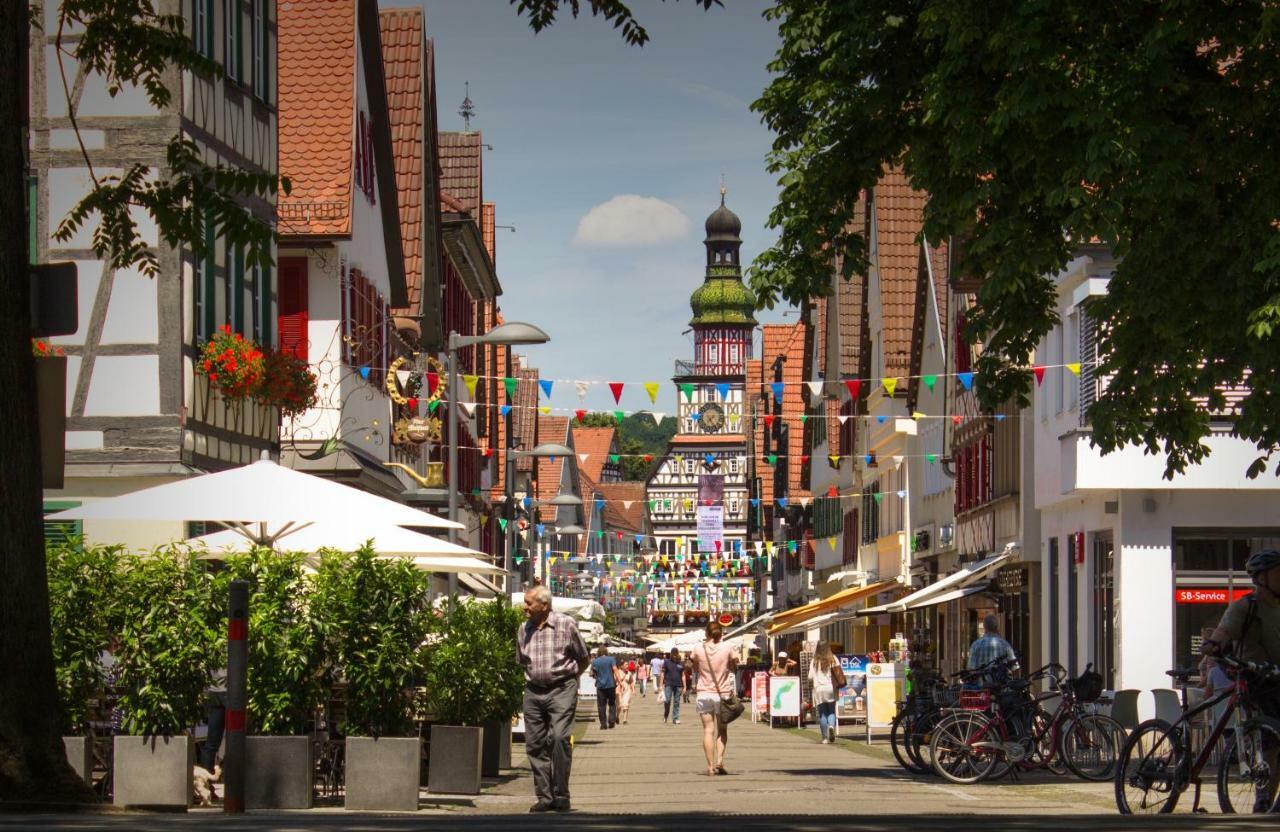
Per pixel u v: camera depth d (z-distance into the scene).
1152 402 19.41
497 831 8.68
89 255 23.17
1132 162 17.19
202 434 24.25
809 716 45.38
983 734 21.27
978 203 19.12
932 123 19.61
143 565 15.71
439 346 45.22
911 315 54.59
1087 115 17.31
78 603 15.47
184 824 9.22
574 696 16.75
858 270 21.55
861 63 20.27
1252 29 17.12
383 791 15.83
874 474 60.78
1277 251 16.81
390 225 37.53
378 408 36.53
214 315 24.95
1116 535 28.66
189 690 15.30
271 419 27.83
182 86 23.48
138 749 15.17
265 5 27.77
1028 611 36.97
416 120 41.88
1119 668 28.39
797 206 21.38
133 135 23.14
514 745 29.11
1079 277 29.53
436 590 35.75
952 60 18.25
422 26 42.53
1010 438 37.91
